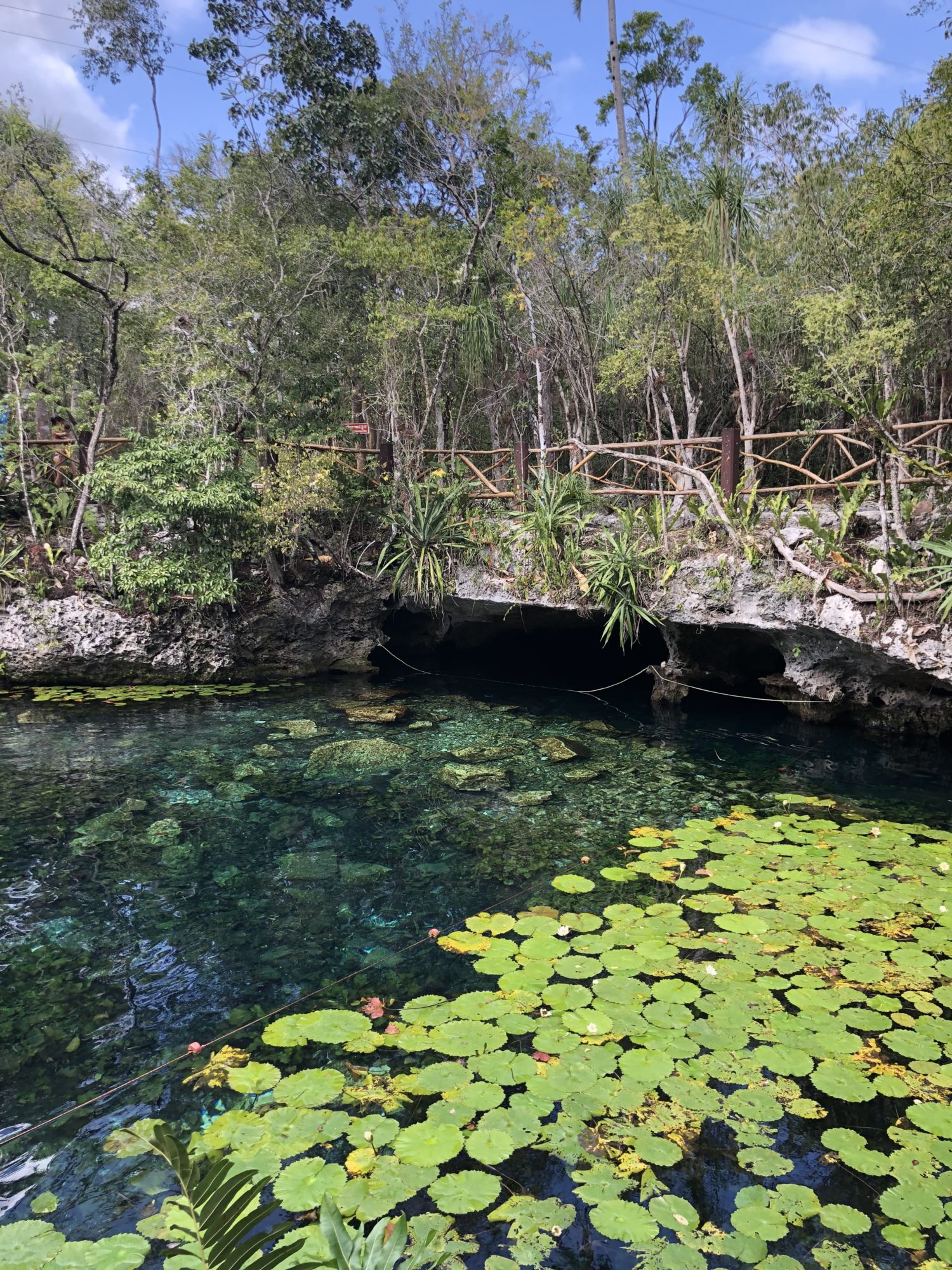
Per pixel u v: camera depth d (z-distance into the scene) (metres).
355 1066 2.89
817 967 3.44
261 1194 2.23
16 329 9.87
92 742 6.96
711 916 3.92
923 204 6.10
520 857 4.76
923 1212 2.18
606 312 10.33
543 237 9.87
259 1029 3.16
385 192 14.30
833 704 7.40
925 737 6.97
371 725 7.64
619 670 10.34
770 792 5.79
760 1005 3.14
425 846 4.91
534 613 9.70
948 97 5.80
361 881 4.46
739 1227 2.16
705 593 7.40
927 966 3.41
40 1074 2.91
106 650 8.91
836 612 6.48
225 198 12.24
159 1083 2.85
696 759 6.58
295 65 13.08
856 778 6.04
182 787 5.87
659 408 11.89
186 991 3.43
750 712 8.08
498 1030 3.01
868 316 6.58
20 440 9.70
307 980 3.51
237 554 9.42
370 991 3.41
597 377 11.28
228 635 9.50
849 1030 3.01
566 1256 2.12
